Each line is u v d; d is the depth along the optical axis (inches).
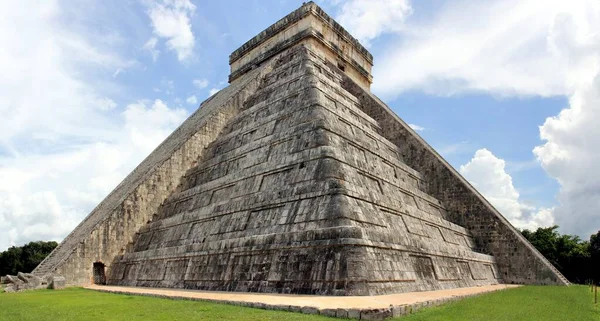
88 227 971.9
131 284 778.2
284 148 722.8
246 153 815.1
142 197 928.9
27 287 750.5
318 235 509.7
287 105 852.6
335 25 1275.8
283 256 532.4
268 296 470.3
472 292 570.3
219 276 598.9
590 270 1304.1
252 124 901.8
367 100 1098.7
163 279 705.0
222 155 892.6
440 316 347.3
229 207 689.6
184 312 376.8
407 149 1012.5
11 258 2090.3
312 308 361.4
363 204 587.5
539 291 644.7
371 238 508.4
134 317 358.3
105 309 418.6
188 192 880.9
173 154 979.9
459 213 929.5
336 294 458.3
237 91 1093.1
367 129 884.6
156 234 844.0
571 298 549.3
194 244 679.7
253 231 616.4
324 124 685.3
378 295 467.5
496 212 903.1
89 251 847.1
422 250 606.2
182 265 679.1
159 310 394.9
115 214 890.7
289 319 329.1
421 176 967.0
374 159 776.3
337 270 473.1
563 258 1349.7
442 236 777.6
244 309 386.6
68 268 815.1
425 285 571.2
